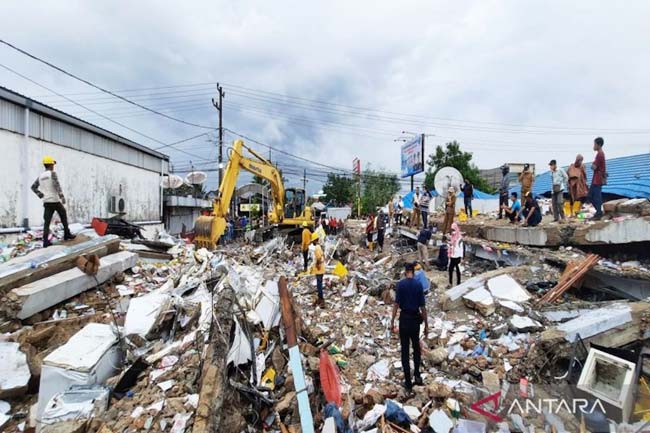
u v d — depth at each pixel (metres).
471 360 5.72
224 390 3.86
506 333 6.57
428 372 5.54
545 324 6.59
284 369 5.13
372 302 9.09
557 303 7.27
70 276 7.08
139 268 9.41
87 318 6.33
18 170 10.78
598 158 9.38
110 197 15.80
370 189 49.47
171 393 4.14
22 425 4.24
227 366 4.34
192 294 7.02
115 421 3.78
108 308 7.14
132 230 13.35
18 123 10.79
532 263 9.20
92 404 3.97
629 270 7.41
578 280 7.78
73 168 13.33
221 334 4.56
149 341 5.64
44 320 6.31
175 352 5.03
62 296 6.77
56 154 12.41
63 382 4.41
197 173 26.42
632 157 20.17
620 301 6.53
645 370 4.14
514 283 7.97
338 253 15.29
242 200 26.67
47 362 4.48
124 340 5.26
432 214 20.62
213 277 7.83
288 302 4.79
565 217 11.41
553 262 8.92
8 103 10.45
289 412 4.22
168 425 3.64
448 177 18.30
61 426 3.62
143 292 8.10
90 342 4.96
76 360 4.54
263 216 20.73
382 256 15.06
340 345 6.64
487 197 27.23
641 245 8.11
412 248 15.95
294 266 14.02
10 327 5.77
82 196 13.86
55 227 11.36
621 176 17.62
